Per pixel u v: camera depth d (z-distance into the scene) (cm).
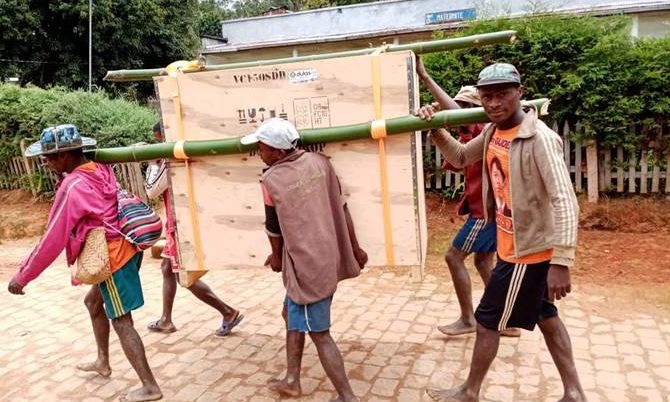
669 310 425
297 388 330
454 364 358
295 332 324
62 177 327
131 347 327
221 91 295
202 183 313
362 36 1417
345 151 290
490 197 288
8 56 1992
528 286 264
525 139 249
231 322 428
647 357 354
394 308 460
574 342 379
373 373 352
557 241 238
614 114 641
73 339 446
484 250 364
